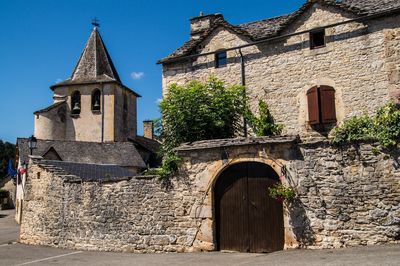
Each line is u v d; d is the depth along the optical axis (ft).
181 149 34.53
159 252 34.76
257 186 31.86
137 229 36.32
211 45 53.83
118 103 108.17
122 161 91.66
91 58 114.21
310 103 46.73
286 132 47.73
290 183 30.09
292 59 48.80
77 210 40.78
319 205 29.12
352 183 28.43
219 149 33.12
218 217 33.09
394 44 43.27
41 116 103.45
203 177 33.63
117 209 37.86
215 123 40.81
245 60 51.60
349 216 28.19
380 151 27.91
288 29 49.44
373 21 44.68
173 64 55.62
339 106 45.29
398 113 27.89
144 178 36.65
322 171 29.37
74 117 106.32
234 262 27.58
